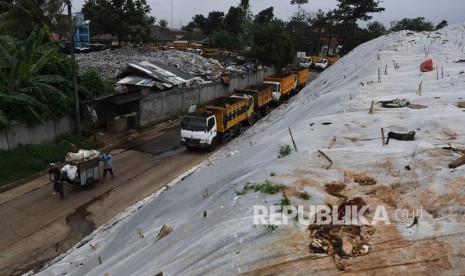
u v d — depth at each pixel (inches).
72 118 786.2
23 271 409.1
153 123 946.1
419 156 245.3
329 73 954.1
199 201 283.9
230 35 2261.3
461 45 772.0
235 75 1306.6
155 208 327.3
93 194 584.4
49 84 752.3
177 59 1443.2
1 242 459.5
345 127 329.4
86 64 1258.0
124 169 680.4
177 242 211.8
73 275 291.7
